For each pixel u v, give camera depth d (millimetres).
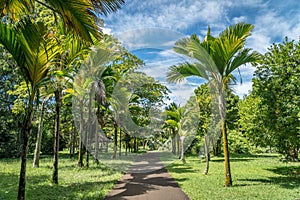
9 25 4062
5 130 21656
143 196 6023
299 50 9320
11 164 14172
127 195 6137
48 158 19938
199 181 8062
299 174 9930
